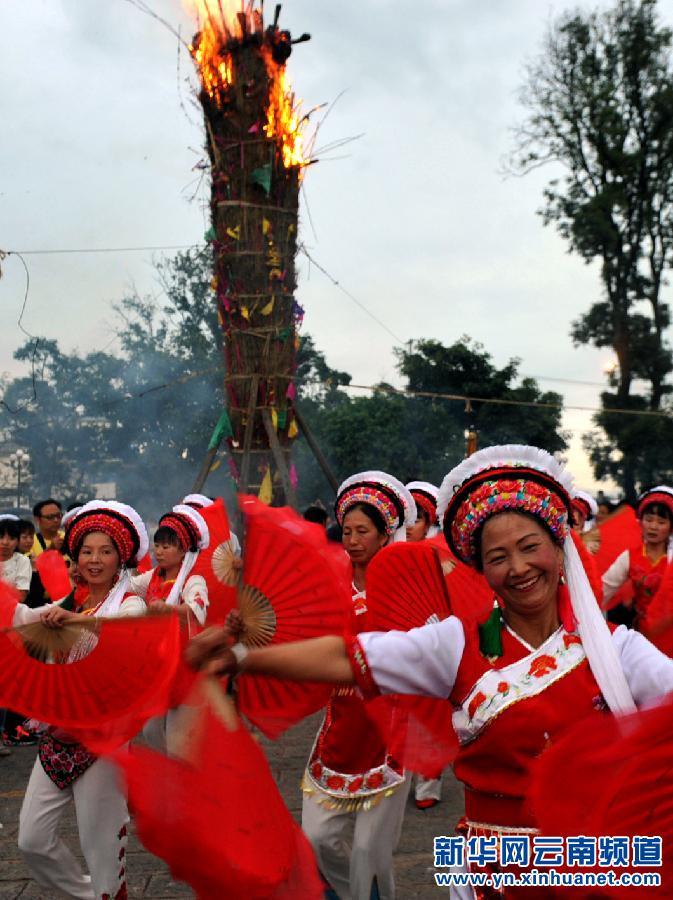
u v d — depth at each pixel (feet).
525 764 7.01
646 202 104.32
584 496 24.41
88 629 9.84
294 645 7.56
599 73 102.12
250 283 26.99
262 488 27.20
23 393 112.16
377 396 112.06
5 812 18.34
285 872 7.41
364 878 12.06
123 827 11.79
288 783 19.54
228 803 7.34
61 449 114.11
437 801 18.60
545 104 102.37
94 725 9.92
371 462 108.78
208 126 26.89
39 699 10.00
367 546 13.75
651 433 97.96
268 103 26.50
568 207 105.09
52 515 25.71
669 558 17.70
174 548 17.11
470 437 42.42
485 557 7.17
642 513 20.35
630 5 101.04
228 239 26.99
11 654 10.05
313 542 10.39
